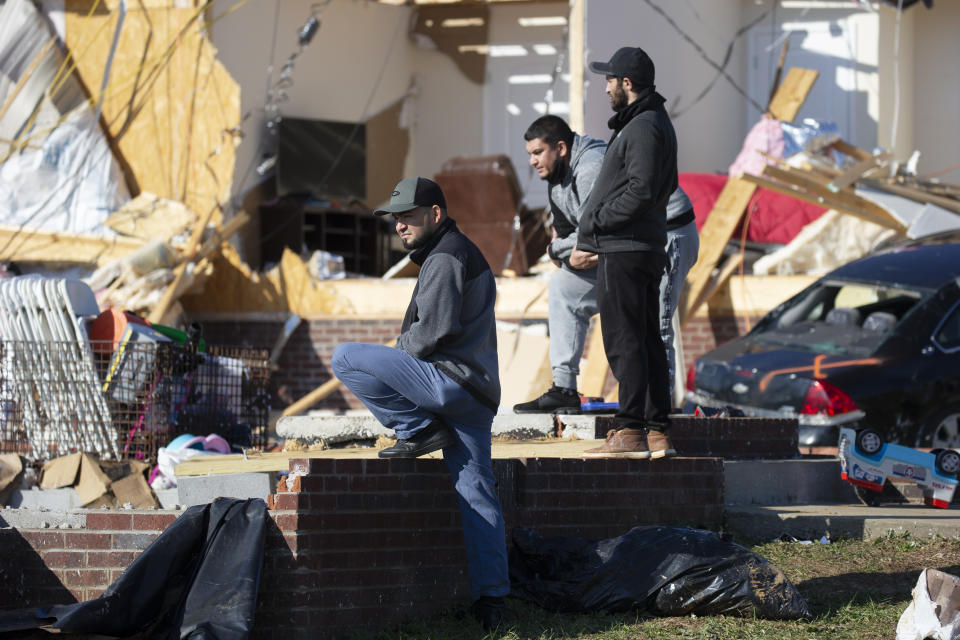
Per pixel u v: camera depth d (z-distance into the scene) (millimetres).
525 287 53812
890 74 71000
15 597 21859
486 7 70562
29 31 57531
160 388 32375
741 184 54875
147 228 55625
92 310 33062
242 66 60188
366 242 67562
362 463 20906
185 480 24375
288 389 55594
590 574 21234
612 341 22469
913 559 24047
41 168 56219
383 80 68812
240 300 56281
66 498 29312
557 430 26828
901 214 52156
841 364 37562
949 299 38938
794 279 52156
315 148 63281
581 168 25266
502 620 20375
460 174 58781
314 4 64312
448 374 20141
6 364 32375
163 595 19891
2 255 53688
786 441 31344
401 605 21141
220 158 57531
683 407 40719
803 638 19203
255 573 19594
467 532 20500
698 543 21344
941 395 37281
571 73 55906
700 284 52094
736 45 70938
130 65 58281
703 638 19297
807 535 25969
